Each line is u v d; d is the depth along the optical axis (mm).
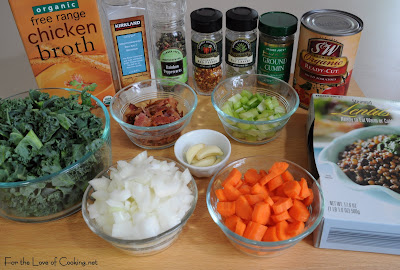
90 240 717
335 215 637
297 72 946
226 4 1177
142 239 616
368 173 714
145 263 677
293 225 641
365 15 1206
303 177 735
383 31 1239
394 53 1296
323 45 849
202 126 973
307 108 983
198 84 1058
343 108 857
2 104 750
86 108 770
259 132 868
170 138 891
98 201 688
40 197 691
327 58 865
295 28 908
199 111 1021
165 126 834
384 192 677
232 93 1006
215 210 701
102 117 859
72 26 858
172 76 1023
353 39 838
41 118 722
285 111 941
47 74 907
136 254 684
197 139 889
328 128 814
